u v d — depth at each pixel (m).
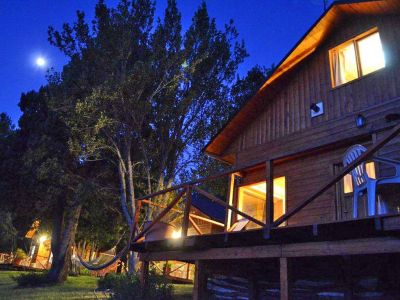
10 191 17.95
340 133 7.91
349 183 7.48
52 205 18.08
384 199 6.15
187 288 13.62
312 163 8.33
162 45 15.45
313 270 6.77
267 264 7.24
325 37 9.07
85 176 17.19
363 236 4.55
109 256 17.39
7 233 22.25
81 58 15.62
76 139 14.09
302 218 7.99
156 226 7.63
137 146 16.25
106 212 19.14
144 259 7.77
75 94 15.27
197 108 16.34
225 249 6.24
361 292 5.98
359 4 8.02
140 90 14.45
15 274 21.09
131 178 14.80
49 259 28.81
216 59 16.50
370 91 7.66
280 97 9.77
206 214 17.72
